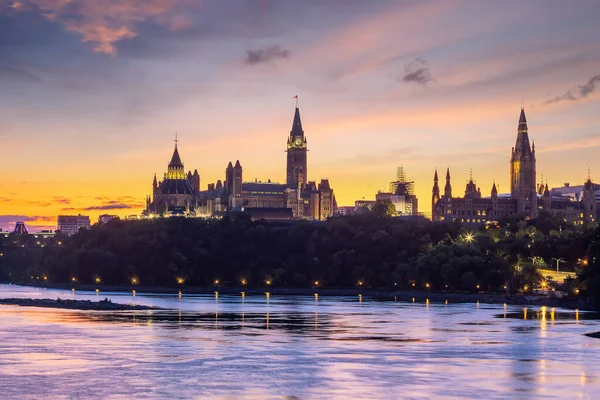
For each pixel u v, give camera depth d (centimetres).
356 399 13875
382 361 17775
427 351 19400
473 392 14450
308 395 14175
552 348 19950
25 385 14962
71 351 19075
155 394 14250
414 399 13875
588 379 15662
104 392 14400
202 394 14250
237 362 17550
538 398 14025
